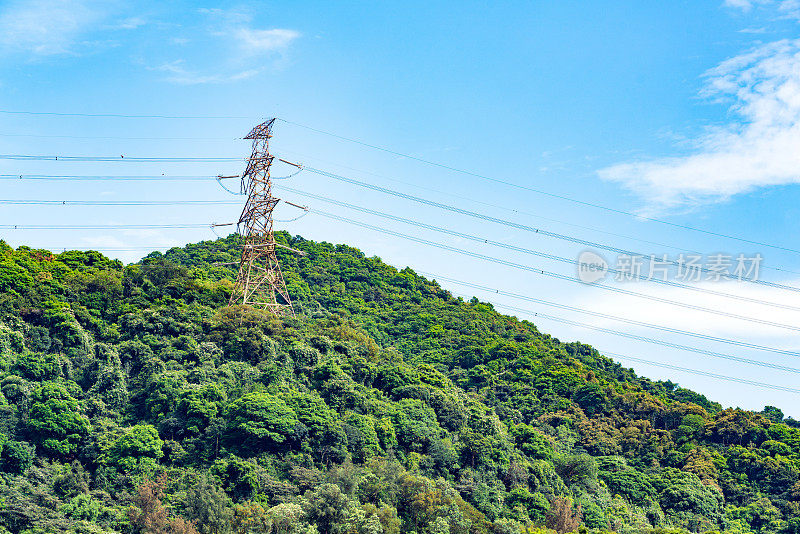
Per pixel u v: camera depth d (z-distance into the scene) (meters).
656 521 135.00
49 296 136.12
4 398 112.50
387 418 124.81
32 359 120.94
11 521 94.44
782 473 149.38
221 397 117.88
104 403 118.56
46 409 110.50
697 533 132.62
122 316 138.00
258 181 150.38
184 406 115.81
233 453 111.19
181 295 149.38
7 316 128.50
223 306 149.75
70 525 94.31
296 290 198.88
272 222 152.38
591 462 139.38
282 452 113.00
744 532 136.88
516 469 127.50
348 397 125.44
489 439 130.25
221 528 95.94
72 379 122.69
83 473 105.44
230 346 133.62
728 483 148.38
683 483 143.25
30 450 107.00
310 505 98.00
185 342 132.25
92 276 148.75
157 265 157.62
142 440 108.81
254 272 173.00
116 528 96.06
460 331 198.50
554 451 142.25
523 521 116.12
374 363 144.00
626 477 143.00
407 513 105.38
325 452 114.00
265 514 97.06
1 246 154.75
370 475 107.25
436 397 135.38
